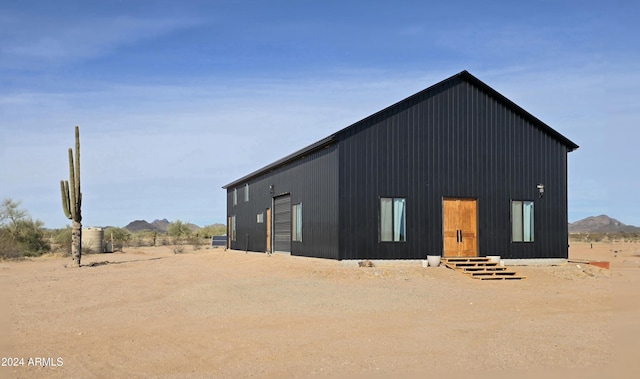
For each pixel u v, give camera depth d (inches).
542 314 556.4
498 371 345.4
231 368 357.4
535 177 1053.8
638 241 3186.5
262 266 968.9
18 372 352.2
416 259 956.0
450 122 999.0
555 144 1075.9
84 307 601.9
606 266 1090.7
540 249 1045.2
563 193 1075.9
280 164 1198.3
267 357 382.0
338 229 913.5
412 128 971.9
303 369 352.2
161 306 599.5
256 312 553.0
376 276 823.1
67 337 451.5
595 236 3683.6
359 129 936.9
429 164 978.1
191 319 521.3
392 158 954.1
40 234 1790.1
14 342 434.6
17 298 675.4
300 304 598.9
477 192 1007.6
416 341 427.8
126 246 2379.4
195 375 343.3
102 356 390.9
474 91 1022.4
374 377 334.3
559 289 768.9
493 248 1009.5
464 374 338.6
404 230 951.6
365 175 935.0
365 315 538.6
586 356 381.7
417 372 343.6
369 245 928.9
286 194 1185.4
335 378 333.1
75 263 1168.8
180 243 2709.2
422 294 681.0
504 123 1038.4
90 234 1804.9
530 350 399.2
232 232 1713.8
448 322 506.6
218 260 1234.0
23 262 1391.5
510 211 1027.9
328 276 809.5
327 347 408.5
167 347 414.0
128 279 872.3
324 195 975.6
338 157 922.7
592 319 528.1
